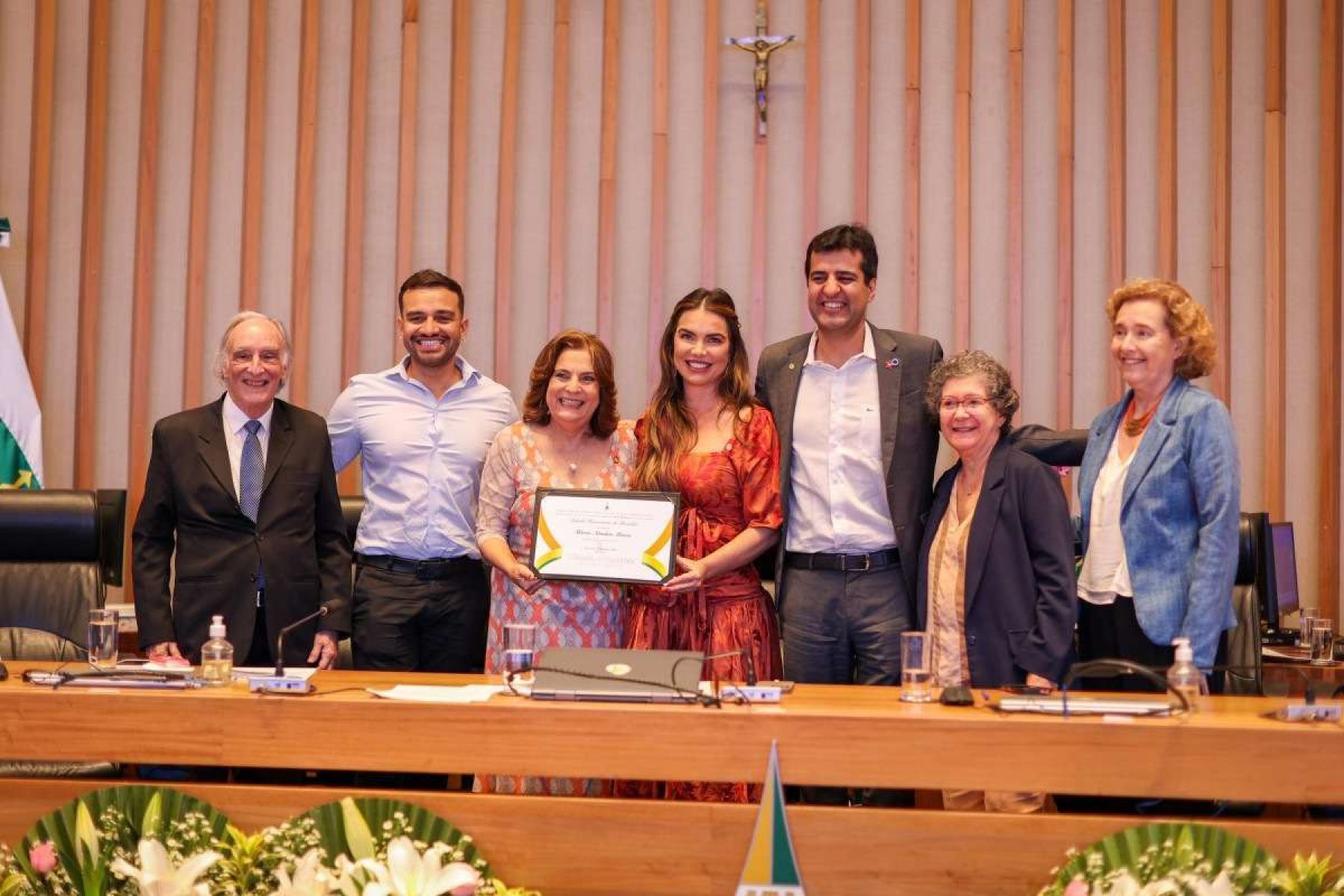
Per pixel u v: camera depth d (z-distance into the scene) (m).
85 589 3.64
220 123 5.42
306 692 2.51
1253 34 5.35
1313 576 5.33
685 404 3.43
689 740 2.35
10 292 5.30
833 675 3.38
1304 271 5.34
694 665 2.56
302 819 2.34
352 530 3.98
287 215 5.42
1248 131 5.36
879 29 5.38
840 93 5.39
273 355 3.36
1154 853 2.23
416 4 5.37
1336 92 5.28
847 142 5.38
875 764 2.32
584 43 5.42
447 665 3.73
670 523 3.11
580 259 5.42
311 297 5.40
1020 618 2.96
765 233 5.36
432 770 2.38
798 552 3.41
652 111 5.41
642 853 2.35
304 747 2.41
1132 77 5.38
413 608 3.67
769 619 3.37
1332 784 2.24
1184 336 2.97
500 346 5.34
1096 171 5.35
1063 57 5.27
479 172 5.42
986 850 2.30
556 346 3.42
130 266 5.42
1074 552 3.25
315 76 5.38
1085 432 3.39
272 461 3.39
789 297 5.36
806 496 3.41
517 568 3.24
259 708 2.41
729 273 5.38
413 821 2.35
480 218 5.41
